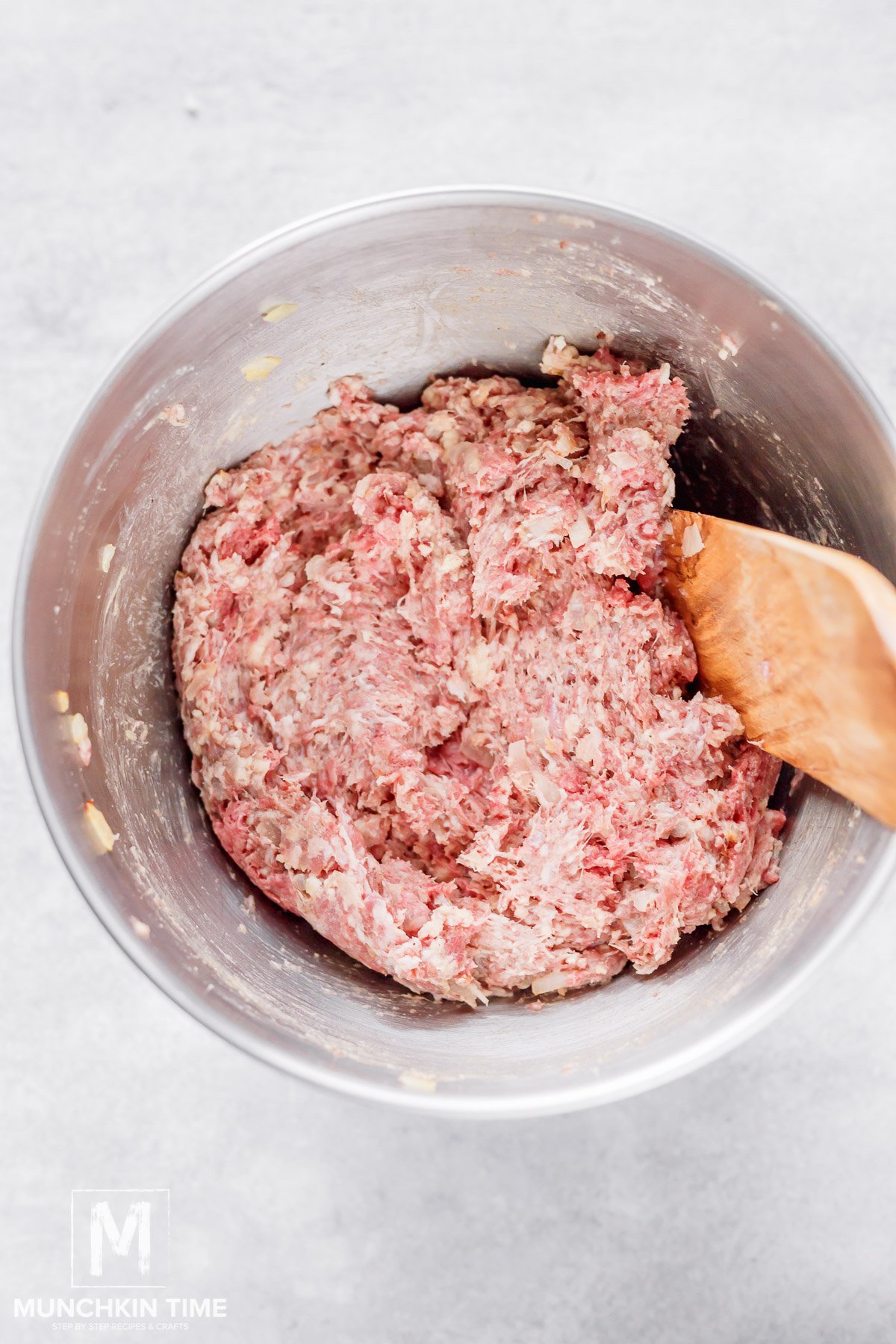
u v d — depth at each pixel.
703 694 0.50
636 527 0.49
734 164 0.54
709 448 0.50
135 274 0.54
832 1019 0.53
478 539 0.50
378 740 0.50
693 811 0.49
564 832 0.49
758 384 0.47
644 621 0.50
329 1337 0.53
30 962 0.53
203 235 0.54
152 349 0.45
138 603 0.49
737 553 0.47
